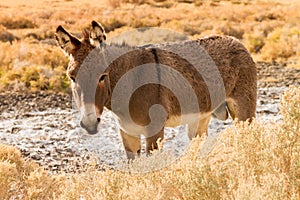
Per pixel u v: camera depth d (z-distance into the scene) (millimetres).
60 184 24234
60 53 88688
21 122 54406
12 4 191750
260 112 53562
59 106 62438
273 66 87375
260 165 19812
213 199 18469
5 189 22938
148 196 19156
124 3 194000
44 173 24750
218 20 149500
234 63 32469
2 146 29156
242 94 33094
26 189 23781
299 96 21281
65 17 159750
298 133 20828
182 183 19234
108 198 19328
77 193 20859
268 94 66188
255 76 33562
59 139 45062
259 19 150625
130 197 19062
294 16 147500
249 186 17391
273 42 100750
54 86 70438
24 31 132625
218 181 18922
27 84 72125
